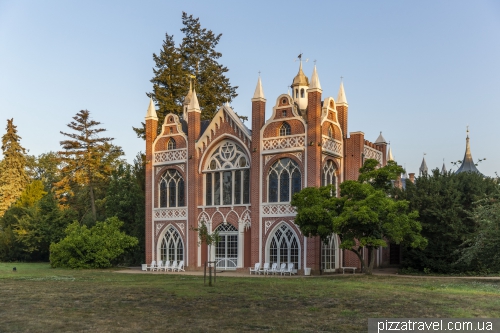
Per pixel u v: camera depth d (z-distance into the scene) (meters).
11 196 85.31
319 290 26.48
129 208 58.88
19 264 58.66
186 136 48.12
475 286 29.23
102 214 70.25
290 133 42.00
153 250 48.75
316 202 34.69
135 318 17.69
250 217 43.44
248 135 44.09
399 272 40.97
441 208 40.31
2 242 65.81
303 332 15.28
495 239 30.50
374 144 49.66
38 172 103.38
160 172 49.44
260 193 42.62
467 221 40.22
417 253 40.06
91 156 69.38
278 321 17.06
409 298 22.94
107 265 48.91
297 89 50.41
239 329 15.72
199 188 46.78
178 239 47.69
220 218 45.12
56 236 63.56
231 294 24.70
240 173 44.69
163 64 69.31
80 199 74.50
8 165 88.12
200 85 70.69
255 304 21.11
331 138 43.03
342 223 32.81
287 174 41.88
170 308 20.02
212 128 46.50
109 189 61.06
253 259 42.34
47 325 16.41
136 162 60.53
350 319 17.44
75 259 48.91
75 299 22.89
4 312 19.03
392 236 33.19
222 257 45.03
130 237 50.72
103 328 15.91
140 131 68.81
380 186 37.12
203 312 18.97
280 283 30.88
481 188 40.56
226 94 74.19
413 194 41.53
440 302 21.55
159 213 48.88
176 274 40.97
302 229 34.69
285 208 41.31
